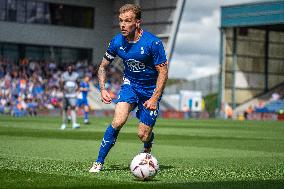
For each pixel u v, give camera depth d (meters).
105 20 92.12
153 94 13.78
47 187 11.20
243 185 12.17
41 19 87.56
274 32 96.19
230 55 93.12
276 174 14.29
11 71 77.56
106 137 13.98
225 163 17.22
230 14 90.75
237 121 68.19
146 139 14.53
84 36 90.81
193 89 101.00
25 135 29.36
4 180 12.05
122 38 13.99
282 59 97.38
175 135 33.47
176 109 92.31
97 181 12.15
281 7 84.69
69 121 47.88
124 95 14.18
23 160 16.41
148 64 13.96
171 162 17.25
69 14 89.69
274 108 88.62
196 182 12.41
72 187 11.23
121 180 12.45
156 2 81.75
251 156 20.23
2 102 72.50
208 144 26.31
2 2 84.44
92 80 86.38
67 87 37.50
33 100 74.44
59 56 89.38
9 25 85.19
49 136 29.09
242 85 93.88
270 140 30.48
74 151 20.42
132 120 60.84
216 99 99.50
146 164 12.31
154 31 82.06
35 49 87.38
